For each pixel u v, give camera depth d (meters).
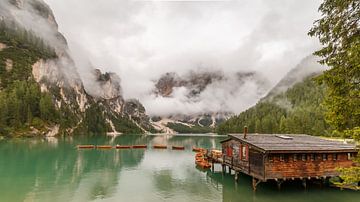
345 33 13.45
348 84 13.06
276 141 35.75
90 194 32.97
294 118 124.44
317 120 117.44
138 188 35.97
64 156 67.25
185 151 85.94
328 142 37.88
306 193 32.53
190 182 39.47
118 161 61.38
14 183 38.19
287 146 33.19
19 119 139.75
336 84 13.40
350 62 12.77
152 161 61.84
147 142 133.50
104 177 43.06
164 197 31.86
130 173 46.69
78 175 44.44
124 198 31.39
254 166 33.47
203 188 35.94
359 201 29.75
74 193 33.31
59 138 141.50
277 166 31.80
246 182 39.00
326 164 33.91
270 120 152.38
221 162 44.16
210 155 50.50
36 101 158.75
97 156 69.31
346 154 35.06
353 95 12.80
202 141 150.50
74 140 130.00
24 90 161.00
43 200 30.33
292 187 35.06
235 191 34.06
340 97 13.02
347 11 13.43
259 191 33.75
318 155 33.66
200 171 48.47
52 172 46.59
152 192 34.03
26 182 38.88
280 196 31.61
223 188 35.72
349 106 12.77
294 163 32.53
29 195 32.22
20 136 132.00
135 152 81.19
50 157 64.62
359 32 13.20
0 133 127.12
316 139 40.38
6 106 135.25
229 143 41.62
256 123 155.38
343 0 13.41
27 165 52.78
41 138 134.00
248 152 34.94
